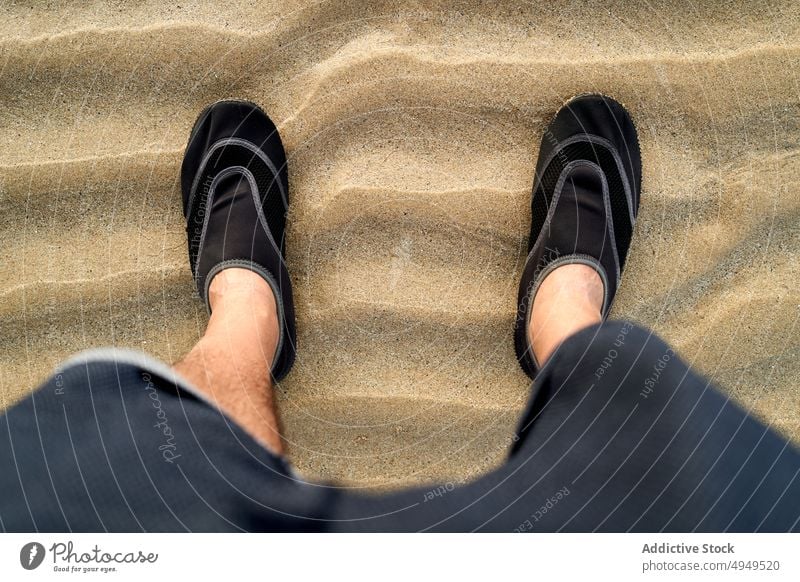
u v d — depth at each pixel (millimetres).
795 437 1129
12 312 1174
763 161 1185
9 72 1190
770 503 1055
